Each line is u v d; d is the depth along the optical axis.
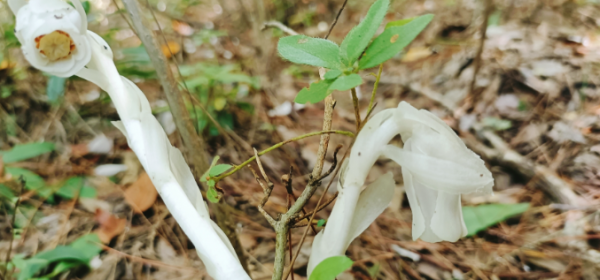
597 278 0.17
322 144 0.10
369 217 0.10
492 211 0.19
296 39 0.09
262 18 0.31
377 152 0.09
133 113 0.10
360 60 0.09
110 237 0.19
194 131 0.14
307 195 0.10
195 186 0.10
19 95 0.26
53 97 0.24
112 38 0.29
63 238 0.19
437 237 0.10
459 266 0.19
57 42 0.09
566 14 0.42
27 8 0.08
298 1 0.50
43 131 0.25
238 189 0.23
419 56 0.40
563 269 0.18
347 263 0.09
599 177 0.23
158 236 0.20
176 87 0.13
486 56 0.36
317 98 0.09
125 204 0.21
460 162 0.09
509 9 0.41
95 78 0.10
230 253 0.09
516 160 0.24
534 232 0.20
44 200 0.21
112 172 0.23
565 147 0.26
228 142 0.26
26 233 0.19
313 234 0.20
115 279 0.18
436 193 0.10
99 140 0.25
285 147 0.27
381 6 0.08
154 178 0.09
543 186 0.23
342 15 0.51
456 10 0.48
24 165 0.23
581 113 0.28
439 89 0.34
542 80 0.31
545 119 0.28
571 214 0.20
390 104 0.33
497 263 0.19
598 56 0.33
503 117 0.29
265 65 0.32
